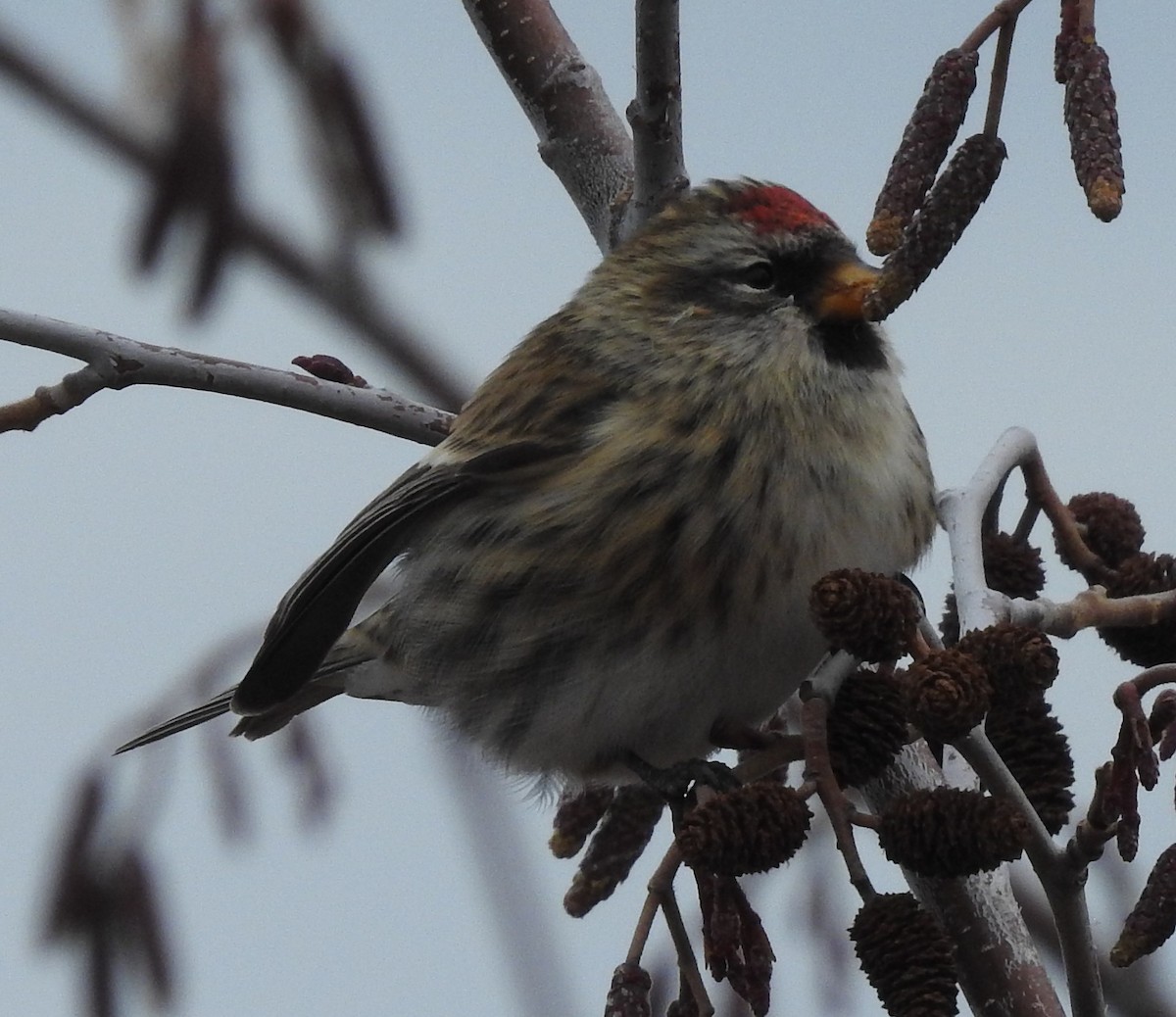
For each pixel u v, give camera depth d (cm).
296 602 792
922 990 523
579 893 736
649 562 745
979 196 582
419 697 829
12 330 723
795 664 752
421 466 798
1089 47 560
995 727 653
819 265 772
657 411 761
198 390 761
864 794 752
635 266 799
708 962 538
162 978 750
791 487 745
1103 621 636
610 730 762
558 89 912
